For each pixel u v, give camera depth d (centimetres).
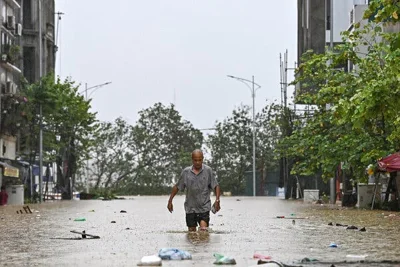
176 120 14688
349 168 5075
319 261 1390
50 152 9706
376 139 4662
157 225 2875
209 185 2467
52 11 11944
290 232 2355
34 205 6762
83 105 9488
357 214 3962
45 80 9050
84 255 1600
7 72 8831
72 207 5881
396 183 4634
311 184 9250
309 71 4816
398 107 2805
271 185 14038
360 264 1362
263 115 14012
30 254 1638
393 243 1888
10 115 8425
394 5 2673
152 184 14062
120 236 2200
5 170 7744
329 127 5347
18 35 9462
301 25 10569
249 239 2034
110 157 13950
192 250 1689
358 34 4509
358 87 4453
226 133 14162
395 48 2853
